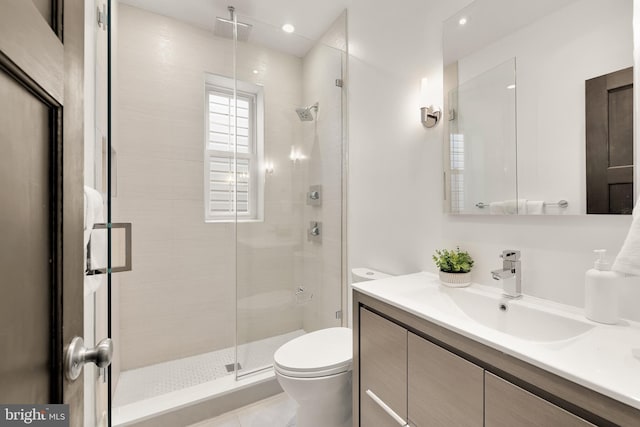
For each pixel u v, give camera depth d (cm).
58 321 45
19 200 35
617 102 89
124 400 174
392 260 177
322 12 218
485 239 126
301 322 240
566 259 101
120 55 205
